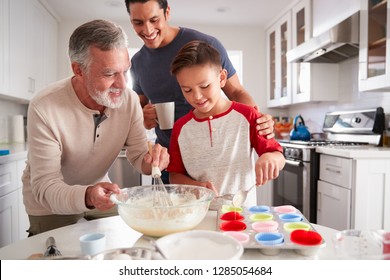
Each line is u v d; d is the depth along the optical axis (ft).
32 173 3.33
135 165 4.09
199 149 3.89
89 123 3.62
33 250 2.27
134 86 5.60
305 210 7.42
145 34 4.41
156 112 4.42
